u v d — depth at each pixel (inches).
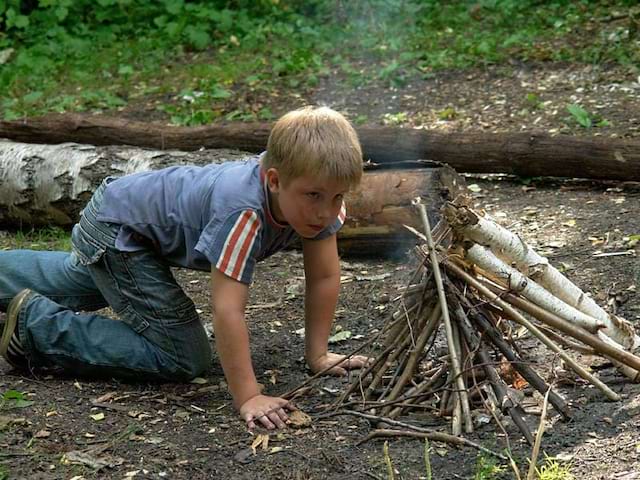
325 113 154.2
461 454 148.3
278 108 405.1
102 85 454.0
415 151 297.1
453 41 466.0
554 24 468.4
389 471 139.4
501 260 163.2
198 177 170.4
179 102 421.4
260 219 158.9
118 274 176.2
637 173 281.1
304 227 155.9
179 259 173.6
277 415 161.3
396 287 227.8
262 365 189.2
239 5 543.2
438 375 162.1
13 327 181.3
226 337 160.4
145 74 462.3
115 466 151.0
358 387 168.9
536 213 271.1
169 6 531.5
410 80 414.0
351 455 150.4
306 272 176.2
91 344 179.6
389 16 515.5
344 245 248.1
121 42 514.0
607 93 369.4
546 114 358.0
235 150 300.5
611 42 426.0
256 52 485.1
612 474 139.3
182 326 176.4
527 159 290.8
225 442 156.9
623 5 483.5
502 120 359.9
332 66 450.0
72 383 182.4
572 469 141.5
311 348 179.9
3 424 164.7
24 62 481.1
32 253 194.4
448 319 156.9
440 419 159.0
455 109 378.9
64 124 327.3
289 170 151.1
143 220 171.9
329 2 536.4
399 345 164.1
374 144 298.2
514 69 409.1
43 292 190.9
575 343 169.5
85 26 527.2
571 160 286.7
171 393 177.3
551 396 155.4
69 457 153.7
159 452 154.7
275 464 149.2
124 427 163.6
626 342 169.3
